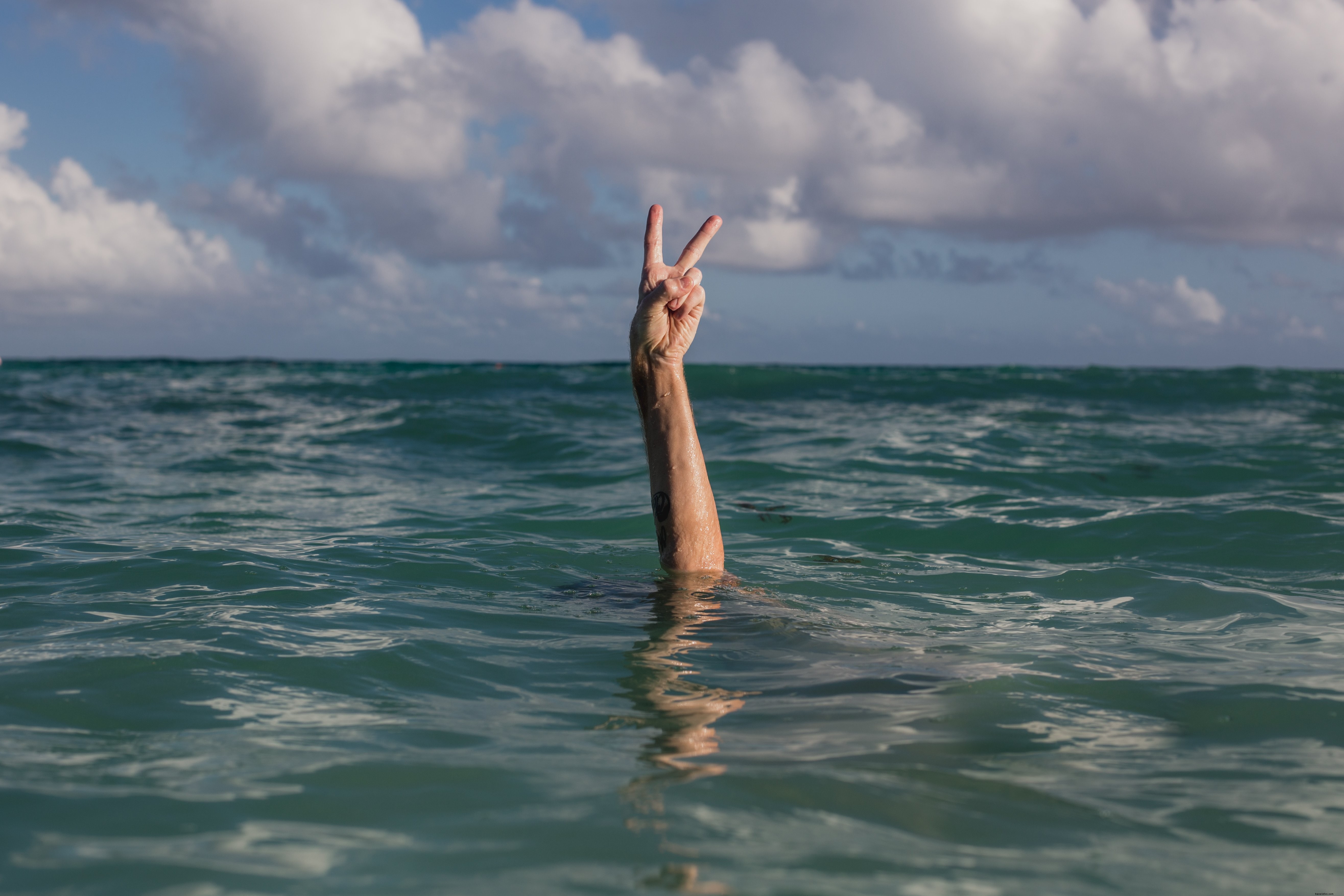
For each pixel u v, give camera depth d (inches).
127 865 36.8
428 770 46.7
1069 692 55.3
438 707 53.1
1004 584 76.1
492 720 51.8
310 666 57.0
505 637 62.6
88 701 52.2
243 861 37.3
